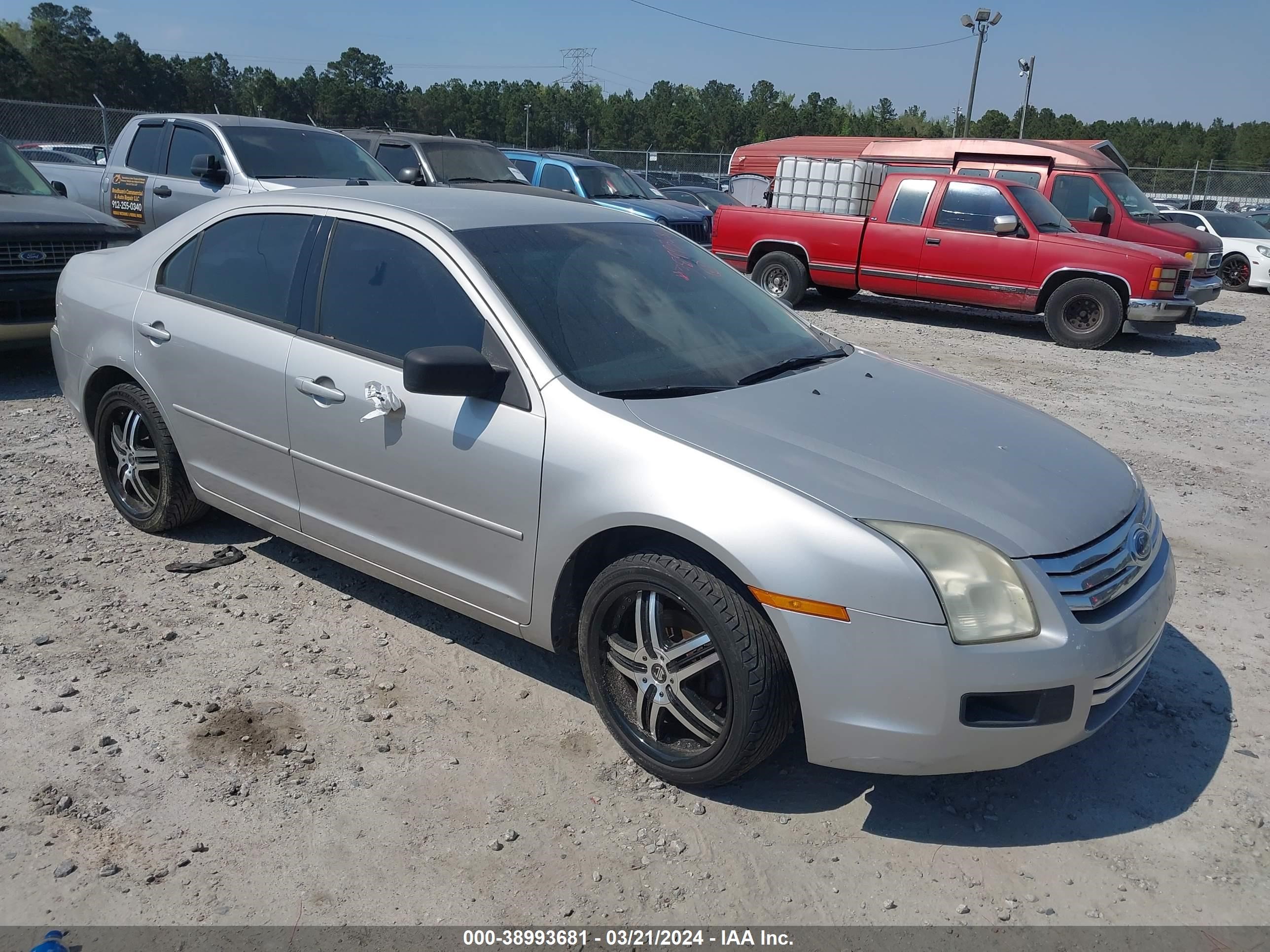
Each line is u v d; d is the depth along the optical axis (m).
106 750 3.12
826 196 13.73
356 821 2.87
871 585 2.62
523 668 3.73
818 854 2.82
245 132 9.86
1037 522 2.82
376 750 3.19
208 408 4.14
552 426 3.10
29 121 23.94
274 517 4.05
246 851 2.73
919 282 12.80
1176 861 2.84
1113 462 3.45
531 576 3.22
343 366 3.62
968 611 2.63
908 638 2.62
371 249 3.70
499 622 3.41
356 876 2.66
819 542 2.67
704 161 37.91
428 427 3.36
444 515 3.40
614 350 3.37
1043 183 14.30
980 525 2.74
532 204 4.10
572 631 3.35
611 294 3.63
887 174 13.52
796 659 2.70
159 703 3.39
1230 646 4.12
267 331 3.91
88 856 2.68
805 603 2.66
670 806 2.99
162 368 4.30
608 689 3.18
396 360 3.51
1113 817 3.03
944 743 2.66
